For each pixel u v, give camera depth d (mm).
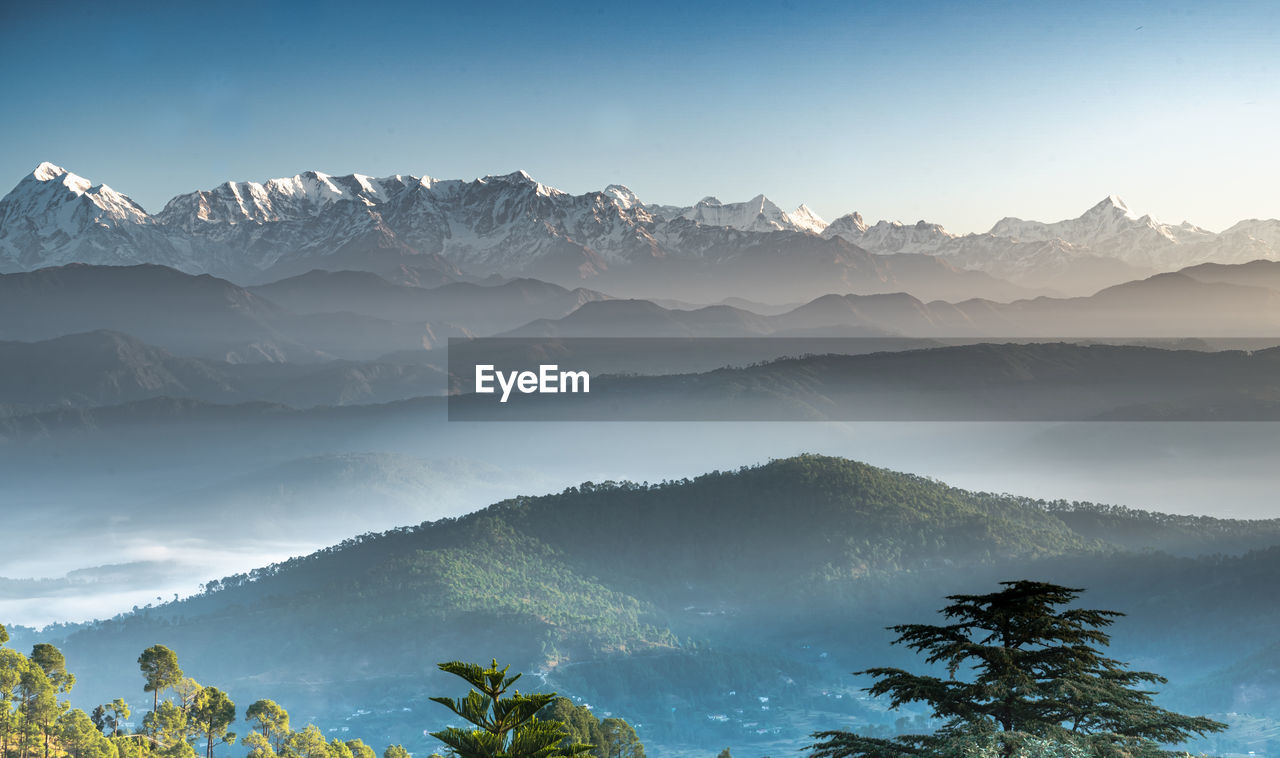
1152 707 38875
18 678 127188
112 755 129000
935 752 37094
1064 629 39500
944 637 40938
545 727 30141
